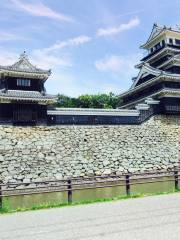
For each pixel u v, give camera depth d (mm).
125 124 32469
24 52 31953
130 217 9438
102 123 31578
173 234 7332
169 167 29844
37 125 29469
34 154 26016
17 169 24344
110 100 61531
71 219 9750
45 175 24609
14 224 9578
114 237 7363
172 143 32688
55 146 27375
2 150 25406
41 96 29953
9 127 27969
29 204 15648
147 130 32812
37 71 31188
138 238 7168
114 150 28969
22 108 29766
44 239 7594
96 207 11797
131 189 19859
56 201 16406
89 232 7957
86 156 27375
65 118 30531
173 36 44750
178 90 35250
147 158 29547
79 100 60469
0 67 29844
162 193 14617
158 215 9469
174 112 35531
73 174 25484
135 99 43125
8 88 30953
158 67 42312
